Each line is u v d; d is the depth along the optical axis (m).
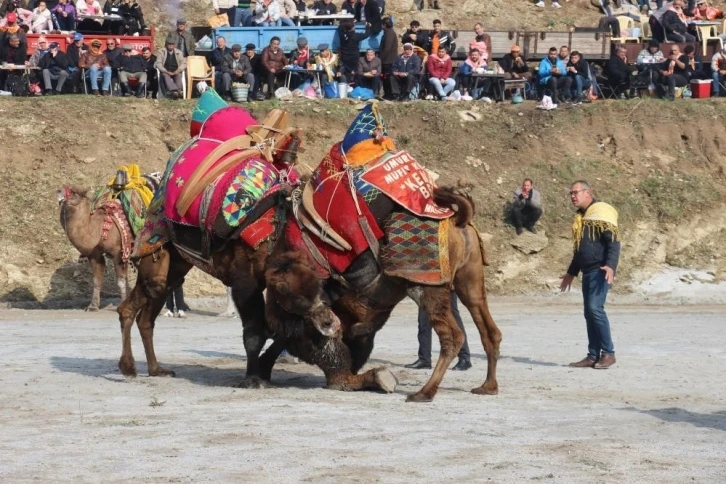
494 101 42.41
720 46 46.59
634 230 36.94
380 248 15.05
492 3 54.12
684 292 35.06
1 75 38.94
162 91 39.31
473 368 19.30
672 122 41.28
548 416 13.98
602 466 11.02
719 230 37.78
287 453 11.46
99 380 17.03
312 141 38.31
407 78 41.09
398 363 20.02
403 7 51.97
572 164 39.16
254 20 41.75
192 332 25.16
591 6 56.09
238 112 17.17
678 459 11.41
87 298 32.06
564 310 31.23
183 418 13.51
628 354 21.55
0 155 35.03
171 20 48.97
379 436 12.38
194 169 16.50
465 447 11.84
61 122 36.34
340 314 15.80
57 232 33.38
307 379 17.47
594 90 43.47
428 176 15.39
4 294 31.70
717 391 16.70
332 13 42.78
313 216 15.43
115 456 11.33
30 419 13.50
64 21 40.19
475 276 15.51
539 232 36.25
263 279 16.17
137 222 28.50
